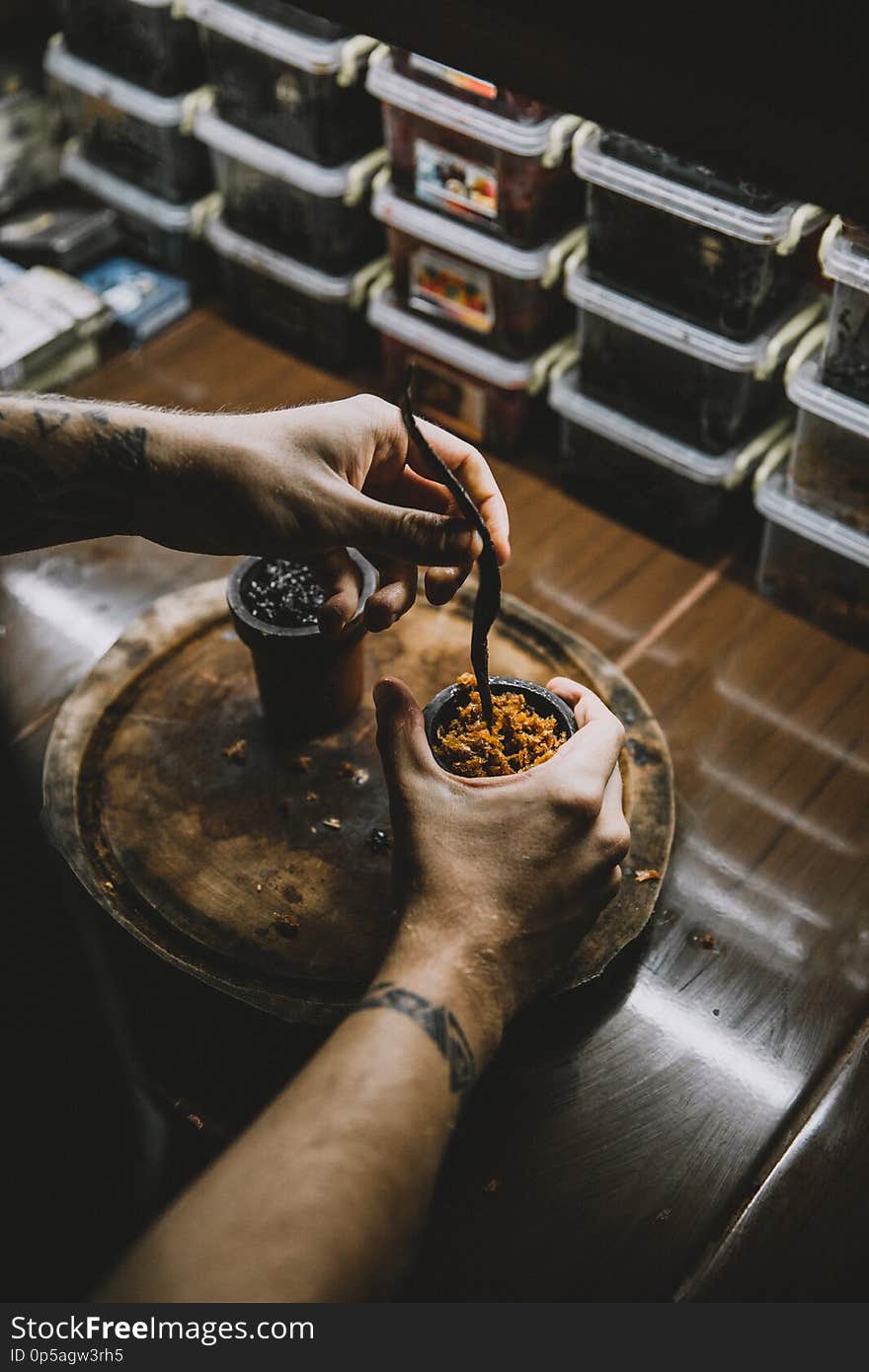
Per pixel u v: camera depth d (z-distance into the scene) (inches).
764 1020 49.5
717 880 54.0
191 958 48.6
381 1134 32.3
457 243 66.9
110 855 51.9
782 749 59.0
